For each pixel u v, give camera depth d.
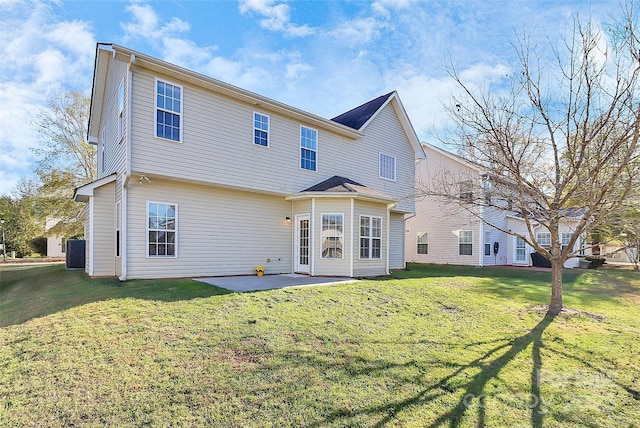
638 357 4.84
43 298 7.30
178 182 9.90
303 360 4.33
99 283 8.49
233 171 10.45
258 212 11.74
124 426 3.00
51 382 3.66
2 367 4.00
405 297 7.84
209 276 10.47
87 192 10.22
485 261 18.39
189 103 9.57
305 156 12.55
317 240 11.49
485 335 5.58
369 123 14.87
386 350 4.77
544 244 18.56
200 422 3.07
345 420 3.15
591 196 6.27
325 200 11.55
